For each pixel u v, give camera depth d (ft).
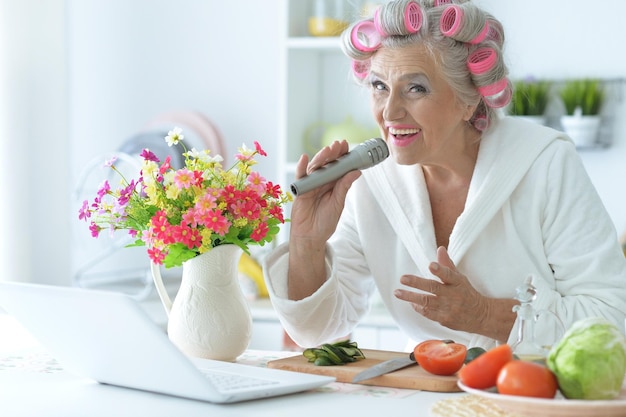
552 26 11.23
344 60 12.01
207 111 12.83
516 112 11.03
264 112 12.57
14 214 12.09
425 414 4.14
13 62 12.02
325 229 5.58
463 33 5.49
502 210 6.04
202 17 12.82
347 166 5.51
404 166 6.34
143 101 13.10
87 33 13.35
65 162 12.71
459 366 4.71
